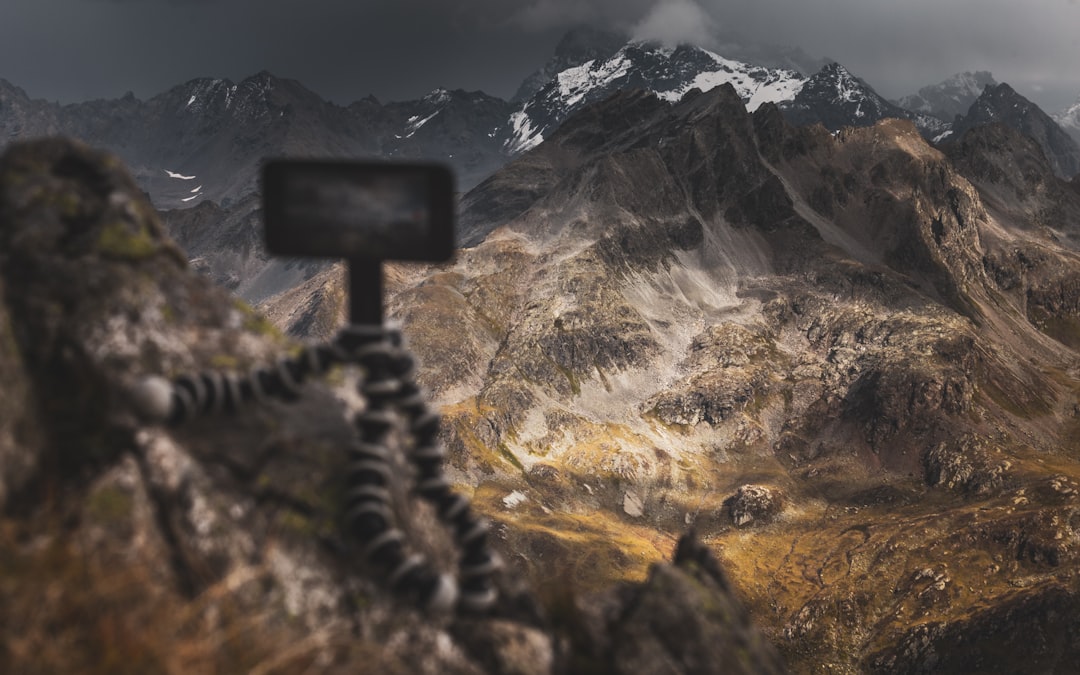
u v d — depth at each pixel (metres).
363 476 0.72
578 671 0.74
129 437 0.69
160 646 0.58
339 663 0.64
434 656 0.68
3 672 0.55
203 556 0.65
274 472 0.72
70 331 0.72
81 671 0.56
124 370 0.72
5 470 0.64
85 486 0.67
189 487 0.67
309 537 0.70
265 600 0.65
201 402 0.70
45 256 0.74
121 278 0.75
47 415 0.70
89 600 0.59
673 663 0.73
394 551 0.69
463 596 0.73
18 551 0.61
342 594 0.68
